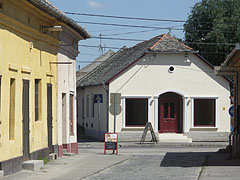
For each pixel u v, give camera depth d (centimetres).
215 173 1555
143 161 2069
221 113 3709
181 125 3725
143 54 3653
